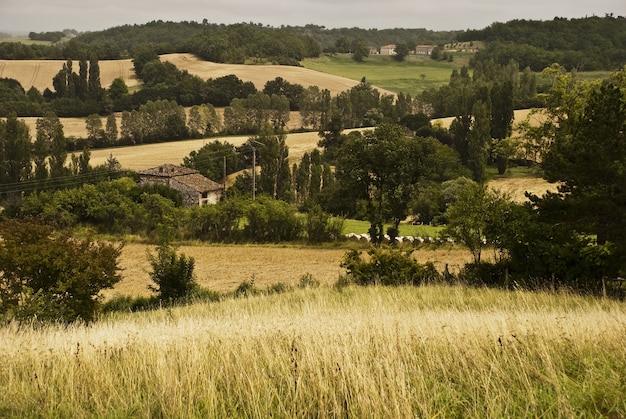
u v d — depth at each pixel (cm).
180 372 658
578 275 2236
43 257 1914
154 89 14612
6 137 8031
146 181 7819
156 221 5300
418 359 671
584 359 646
